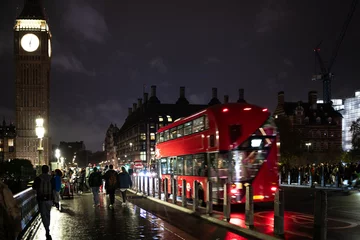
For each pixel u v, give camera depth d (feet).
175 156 79.66
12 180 98.73
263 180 57.36
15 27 463.42
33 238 38.50
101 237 38.19
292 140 228.02
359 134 273.33
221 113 58.13
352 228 43.75
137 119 444.14
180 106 437.58
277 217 36.68
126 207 67.67
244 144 57.41
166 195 76.18
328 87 541.75
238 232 41.45
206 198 56.85
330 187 116.16
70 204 74.43
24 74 461.78
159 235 38.93
